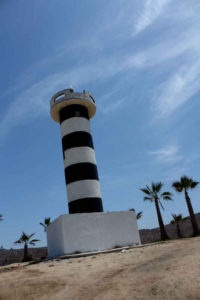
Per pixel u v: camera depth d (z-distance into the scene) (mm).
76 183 19312
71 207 19078
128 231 17766
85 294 6328
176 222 36156
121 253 12523
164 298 5082
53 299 6348
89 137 21219
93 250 16094
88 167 19875
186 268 6422
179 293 5078
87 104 22047
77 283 7422
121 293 5863
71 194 19328
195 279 5512
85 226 16438
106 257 11695
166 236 28516
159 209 29656
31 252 35438
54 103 21547
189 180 29688
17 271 11078
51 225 18141
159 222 29250
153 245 14523
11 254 34031
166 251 9797
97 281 7262
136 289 5871
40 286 7465
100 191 20062
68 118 21234
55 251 17062
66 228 15859
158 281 5957
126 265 8742
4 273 11078
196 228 28422
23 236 32656
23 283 7922
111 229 17234
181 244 11336
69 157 20219
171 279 5848
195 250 8484
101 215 17266
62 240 15656
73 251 15562
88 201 18828
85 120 21531
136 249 13414
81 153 20141
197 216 43938
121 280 6844
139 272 7215
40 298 6543
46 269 10398
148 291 5570
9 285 7906
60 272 9250
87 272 8648
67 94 21469
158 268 7094
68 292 6723
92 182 19516
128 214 18266
